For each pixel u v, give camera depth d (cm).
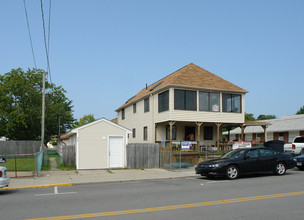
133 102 3253
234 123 2627
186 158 2086
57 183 1312
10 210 774
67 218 679
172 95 2353
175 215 696
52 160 2756
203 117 2442
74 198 945
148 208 775
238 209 753
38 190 1155
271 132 3931
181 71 2586
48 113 3662
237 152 1473
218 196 938
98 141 1903
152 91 2644
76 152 1862
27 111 3422
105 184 1320
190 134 2723
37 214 724
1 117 3319
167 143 2447
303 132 3419
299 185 1155
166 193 1015
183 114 2372
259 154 1475
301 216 680
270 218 664
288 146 2647
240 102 2638
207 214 704
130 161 1916
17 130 3544
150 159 1961
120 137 1961
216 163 1370
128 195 988
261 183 1224
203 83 2480
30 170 1827
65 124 5188
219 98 2534
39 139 3806
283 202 834
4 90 3397
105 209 771
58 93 4041
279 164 1517
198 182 1309
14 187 1217
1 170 1007
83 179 1441
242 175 1551
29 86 3503
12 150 3019
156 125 2638
